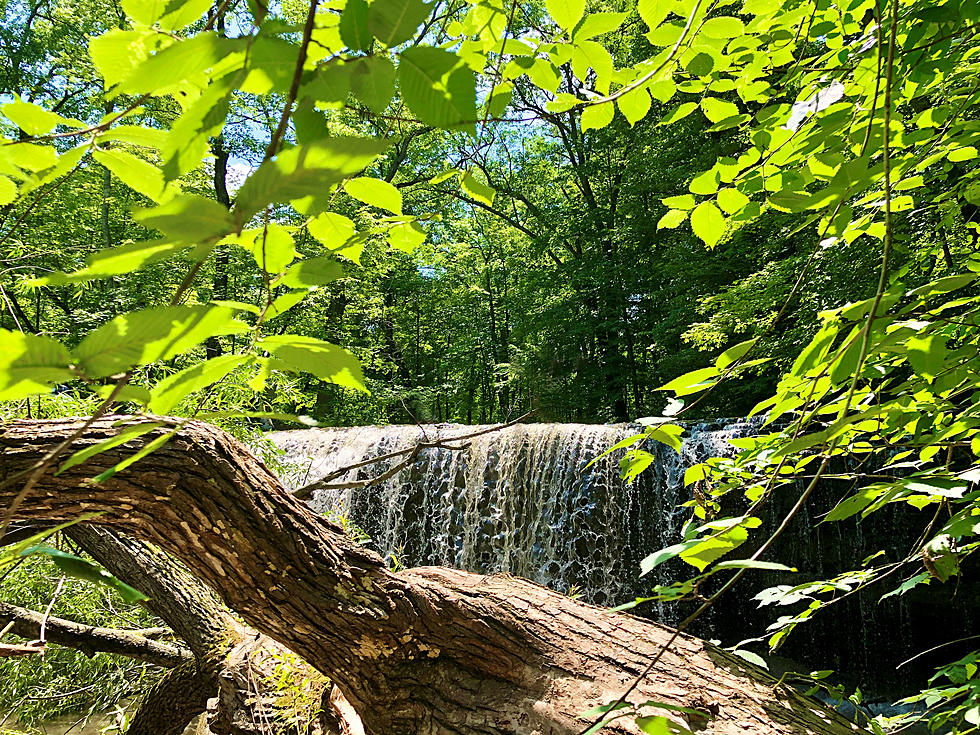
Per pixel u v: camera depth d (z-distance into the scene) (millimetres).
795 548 8805
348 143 371
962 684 2104
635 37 8453
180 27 537
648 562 1057
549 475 10508
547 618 2727
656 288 17391
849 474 1770
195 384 511
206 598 3865
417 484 11211
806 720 2506
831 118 1538
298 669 3316
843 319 1499
